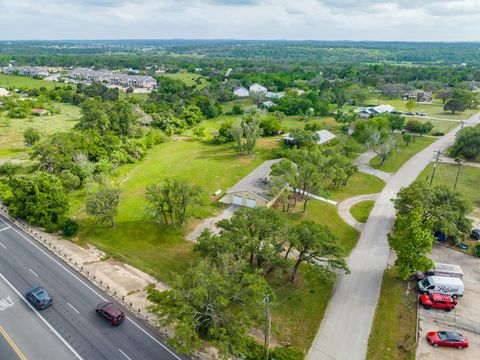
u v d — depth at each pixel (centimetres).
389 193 6400
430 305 3609
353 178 7081
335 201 6078
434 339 3158
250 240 3753
